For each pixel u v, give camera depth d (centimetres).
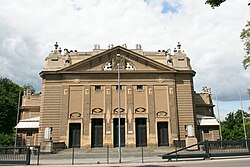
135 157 2980
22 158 2345
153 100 4409
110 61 4544
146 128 4328
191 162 2162
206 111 5081
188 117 4412
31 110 4925
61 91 4394
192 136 3872
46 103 4341
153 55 4709
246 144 2500
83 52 4628
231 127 8331
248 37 3183
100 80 4447
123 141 4266
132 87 4450
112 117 4297
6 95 6512
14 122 6297
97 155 3306
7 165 2252
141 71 4491
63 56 4591
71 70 4453
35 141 4456
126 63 4566
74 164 2269
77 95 4388
